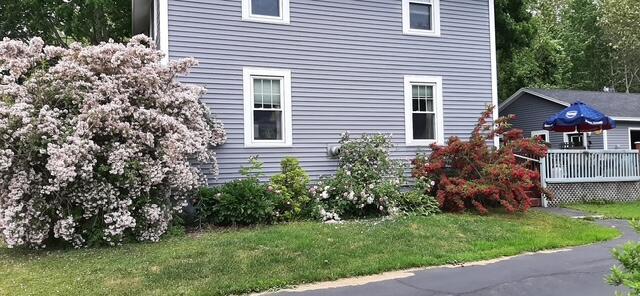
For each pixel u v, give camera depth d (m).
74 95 7.95
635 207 13.34
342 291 5.69
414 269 6.75
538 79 26.36
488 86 13.68
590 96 23.19
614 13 32.78
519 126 24.47
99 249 7.71
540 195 13.41
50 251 7.77
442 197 10.96
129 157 8.02
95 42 20.77
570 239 8.74
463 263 7.08
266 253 7.04
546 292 5.66
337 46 11.99
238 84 10.99
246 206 9.38
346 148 11.54
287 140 11.36
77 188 7.78
